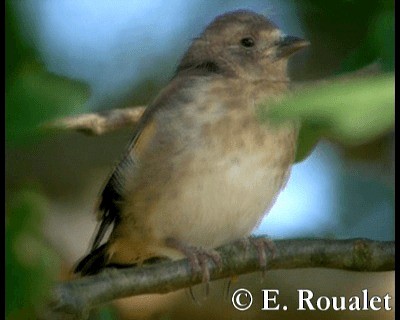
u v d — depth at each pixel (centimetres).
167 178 250
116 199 251
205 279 246
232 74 252
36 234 204
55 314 241
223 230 250
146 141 250
